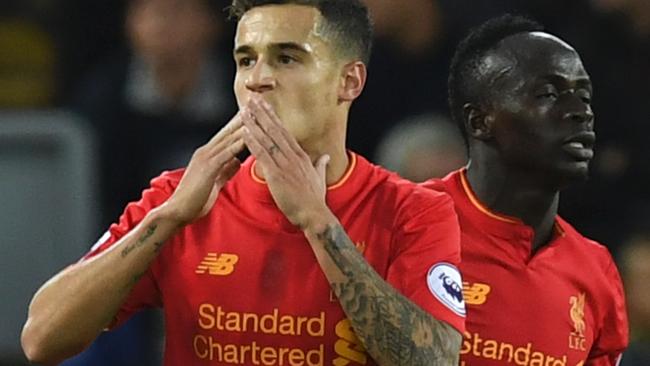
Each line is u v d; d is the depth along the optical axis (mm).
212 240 9477
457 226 9617
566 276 10430
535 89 10203
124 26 17766
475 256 10305
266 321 9297
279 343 9289
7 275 13641
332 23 9281
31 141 13852
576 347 10359
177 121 16047
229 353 9352
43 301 9266
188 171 9234
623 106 17016
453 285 9367
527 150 10227
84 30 17812
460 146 14938
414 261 9359
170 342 9531
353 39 9367
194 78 16109
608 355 10695
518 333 10211
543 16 17578
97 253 9500
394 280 9352
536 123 10195
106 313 9219
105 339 13617
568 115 10188
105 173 15805
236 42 9328
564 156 10203
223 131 9258
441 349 9156
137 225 9359
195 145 16062
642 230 16297
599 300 10523
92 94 16109
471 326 10172
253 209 9477
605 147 16859
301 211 9062
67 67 17609
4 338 13578
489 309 10203
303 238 9359
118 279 9180
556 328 10289
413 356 9062
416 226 9438
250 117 9125
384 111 17078
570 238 10617
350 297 9047
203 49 16172
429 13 17281
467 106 10469
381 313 9031
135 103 15992
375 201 9508
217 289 9375
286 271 9336
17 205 13750
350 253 9070
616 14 17234
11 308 13602
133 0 17438
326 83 9281
